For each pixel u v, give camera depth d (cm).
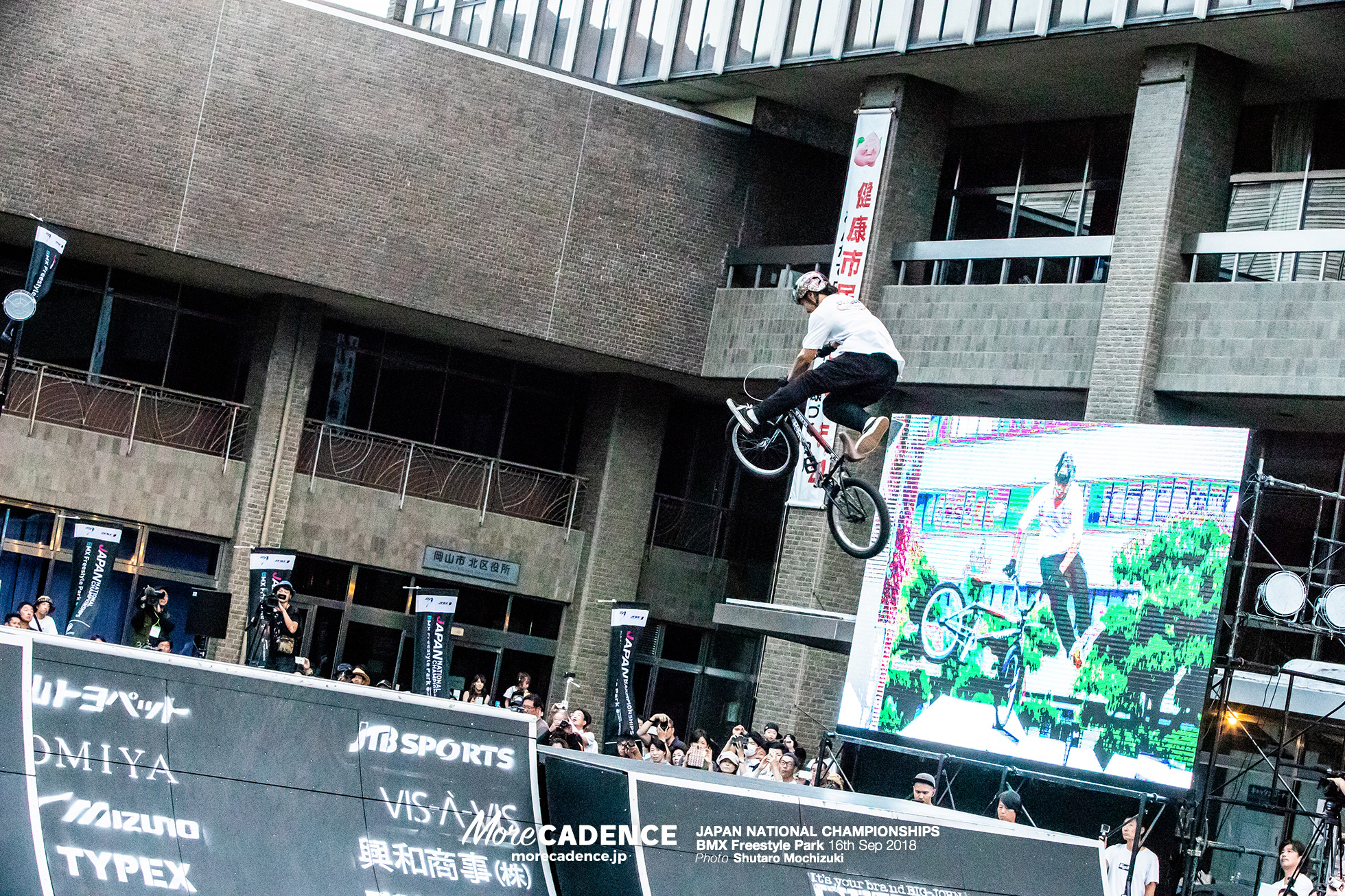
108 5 2320
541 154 2575
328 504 2636
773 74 2559
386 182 2481
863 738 1911
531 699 1872
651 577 2852
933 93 2494
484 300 2545
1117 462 1761
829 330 971
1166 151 2150
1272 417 2139
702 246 2686
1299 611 1642
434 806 820
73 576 2081
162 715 777
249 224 2402
